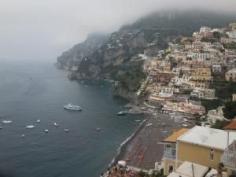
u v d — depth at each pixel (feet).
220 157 232.32
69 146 507.71
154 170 340.18
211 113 629.51
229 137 251.39
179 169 224.33
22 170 414.00
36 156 463.01
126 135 570.87
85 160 450.30
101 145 513.04
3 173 401.29
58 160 449.89
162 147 465.06
